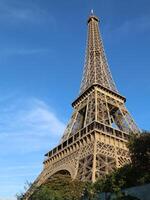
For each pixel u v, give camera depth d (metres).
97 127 117.44
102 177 89.81
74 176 100.06
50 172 128.25
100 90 143.00
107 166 101.00
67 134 136.88
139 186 63.19
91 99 138.38
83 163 104.94
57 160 128.62
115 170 90.75
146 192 61.28
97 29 194.50
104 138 112.62
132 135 89.88
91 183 86.00
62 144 132.38
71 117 147.25
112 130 119.69
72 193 83.75
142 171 79.62
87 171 99.19
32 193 88.12
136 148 81.56
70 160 116.44
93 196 74.44
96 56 173.00
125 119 135.62
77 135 125.44
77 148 117.31
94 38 185.75
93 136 111.75
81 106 146.25
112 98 145.25
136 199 60.50
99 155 104.12
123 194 64.31
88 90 146.00
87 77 162.88
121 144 116.06
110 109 144.88
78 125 140.00
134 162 81.75
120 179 79.69
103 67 166.00
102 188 79.25
